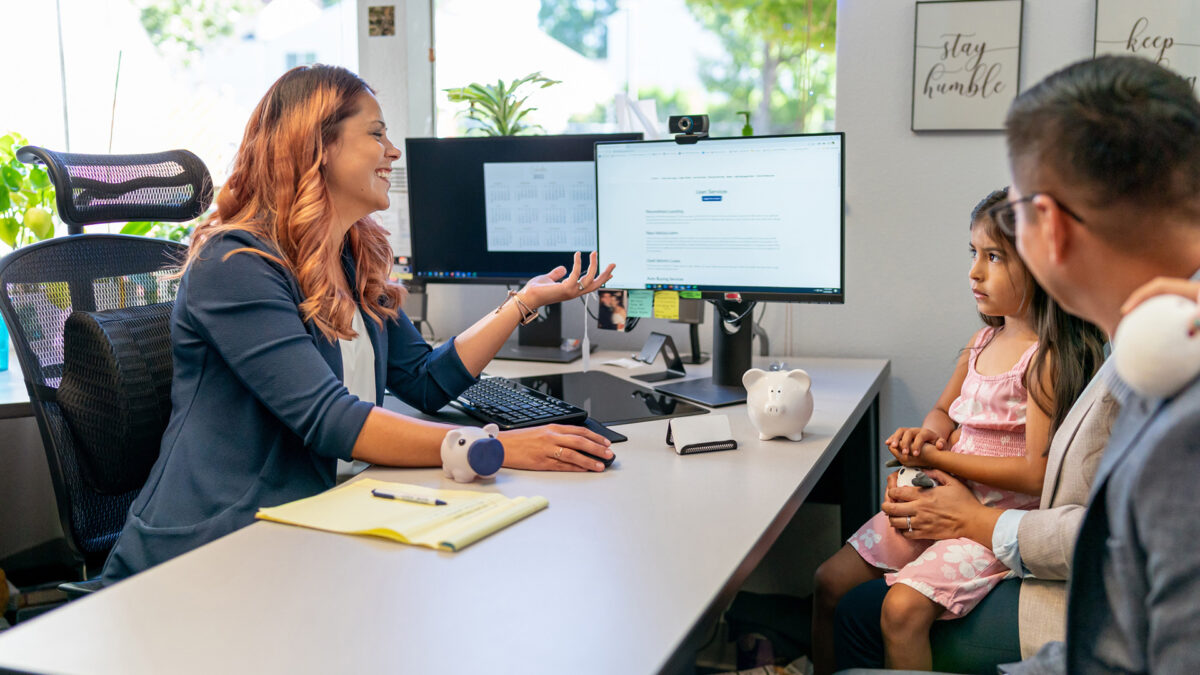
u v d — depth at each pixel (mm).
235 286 1320
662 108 2449
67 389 1485
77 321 1481
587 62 2490
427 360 1672
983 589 1306
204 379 1352
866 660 1504
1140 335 598
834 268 1702
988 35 2035
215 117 2984
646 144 1789
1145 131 644
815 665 1601
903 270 2184
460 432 1229
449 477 1231
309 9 2805
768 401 1395
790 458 1320
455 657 729
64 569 2438
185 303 1352
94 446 1480
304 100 1434
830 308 2248
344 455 1271
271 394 1289
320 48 2818
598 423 1530
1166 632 582
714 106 2398
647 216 1816
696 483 1200
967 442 1529
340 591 861
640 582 875
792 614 2283
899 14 2105
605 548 968
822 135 1664
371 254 1635
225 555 958
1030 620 1220
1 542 2365
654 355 2072
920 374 2205
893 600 1326
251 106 2949
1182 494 578
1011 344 1517
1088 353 1351
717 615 850
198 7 2924
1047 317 1381
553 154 2123
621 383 1891
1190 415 579
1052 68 2021
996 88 2045
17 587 2242
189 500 1296
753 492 1158
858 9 2137
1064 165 671
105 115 2941
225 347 1305
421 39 2557
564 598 840
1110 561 670
